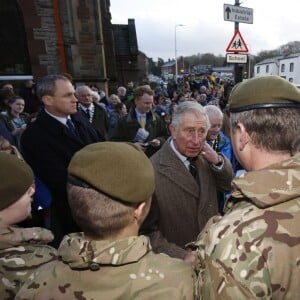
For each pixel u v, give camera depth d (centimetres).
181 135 175
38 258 117
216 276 75
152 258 88
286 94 85
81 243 84
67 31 915
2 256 114
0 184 117
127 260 83
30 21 854
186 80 2092
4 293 108
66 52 919
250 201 82
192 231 179
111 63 1362
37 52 874
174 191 177
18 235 120
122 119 409
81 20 930
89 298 81
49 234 131
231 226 78
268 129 85
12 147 200
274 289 72
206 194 182
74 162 87
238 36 652
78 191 85
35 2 851
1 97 517
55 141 266
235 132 94
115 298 81
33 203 259
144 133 362
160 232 167
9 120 490
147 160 92
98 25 957
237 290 72
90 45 955
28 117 547
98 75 980
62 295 83
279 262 72
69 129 281
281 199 77
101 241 84
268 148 86
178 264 90
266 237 73
